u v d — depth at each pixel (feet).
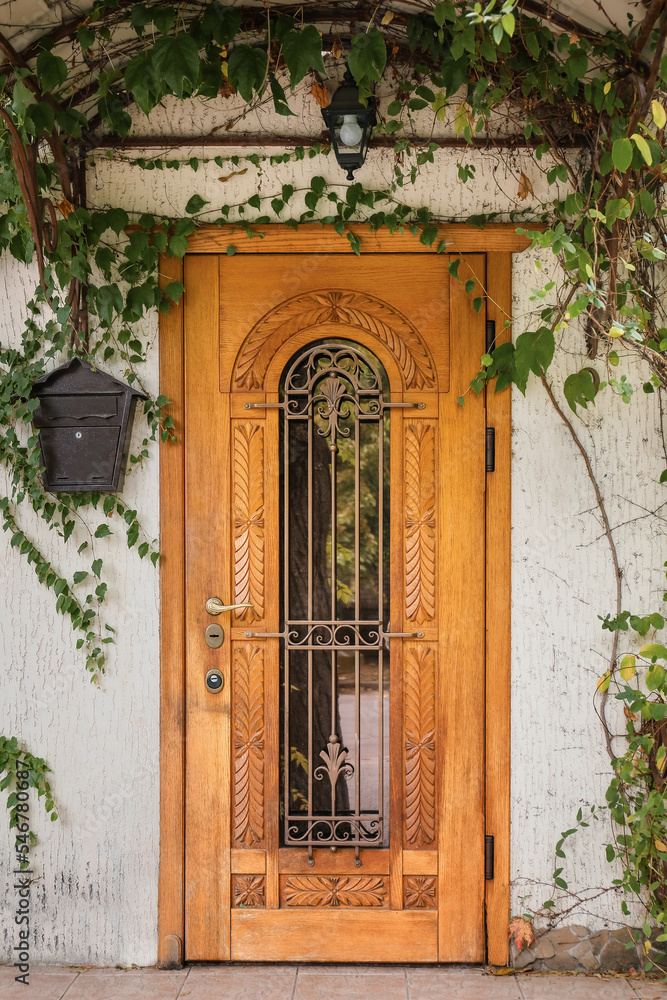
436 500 9.02
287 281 9.00
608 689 8.98
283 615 9.12
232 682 9.11
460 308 8.96
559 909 8.96
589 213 7.38
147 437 9.04
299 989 8.51
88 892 9.07
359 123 8.03
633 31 7.31
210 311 9.03
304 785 9.11
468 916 8.98
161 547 9.07
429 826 9.04
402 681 9.04
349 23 8.29
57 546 9.09
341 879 9.04
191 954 9.06
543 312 8.01
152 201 8.88
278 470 9.09
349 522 9.09
